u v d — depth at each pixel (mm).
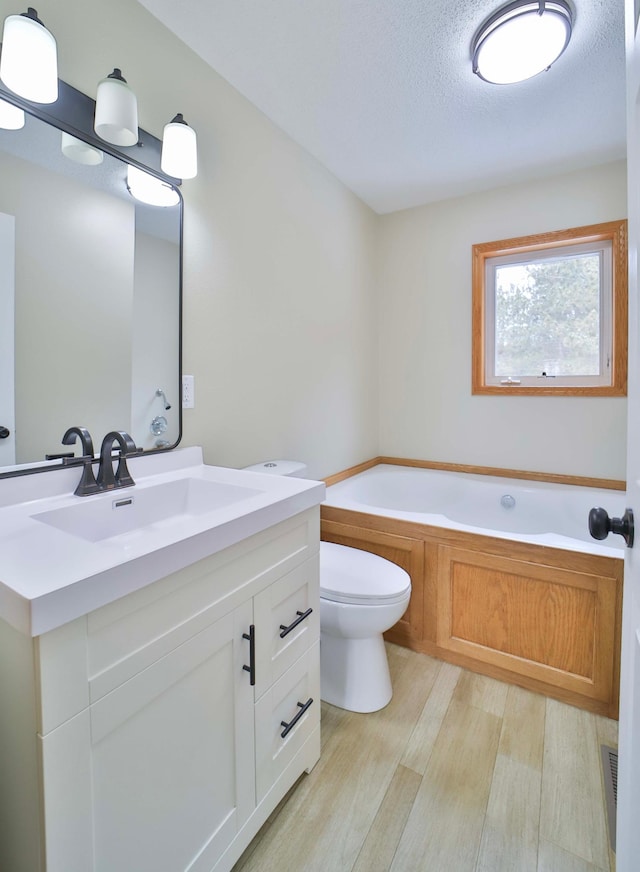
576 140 2027
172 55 1405
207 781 888
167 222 1399
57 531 840
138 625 719
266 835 1106
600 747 1378
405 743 1395
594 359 2404
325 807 1180
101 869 684
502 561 1676
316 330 2262
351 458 2680
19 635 598
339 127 1921
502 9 1320
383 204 2746
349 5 1300
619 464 2318
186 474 1385
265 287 1868
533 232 2434
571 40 1433
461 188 2520
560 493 2334
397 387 2953
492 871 1025
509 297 2613
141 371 1339
